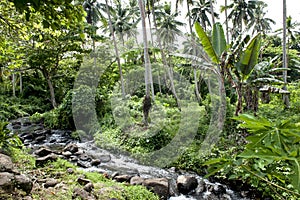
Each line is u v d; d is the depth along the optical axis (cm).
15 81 2003
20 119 1461
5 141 457
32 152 749
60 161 561
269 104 1172
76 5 208
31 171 479
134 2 1866
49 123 1227
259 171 150
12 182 338
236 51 721
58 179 459
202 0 1866
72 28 263
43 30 382
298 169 109
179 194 526
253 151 125
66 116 1143
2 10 309
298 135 120
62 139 992
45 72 1552
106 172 617
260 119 133
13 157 514
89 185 430
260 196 502
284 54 1260
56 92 1784
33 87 1880
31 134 1037
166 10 1769
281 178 149
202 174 632
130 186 479
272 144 123
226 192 536
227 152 655
